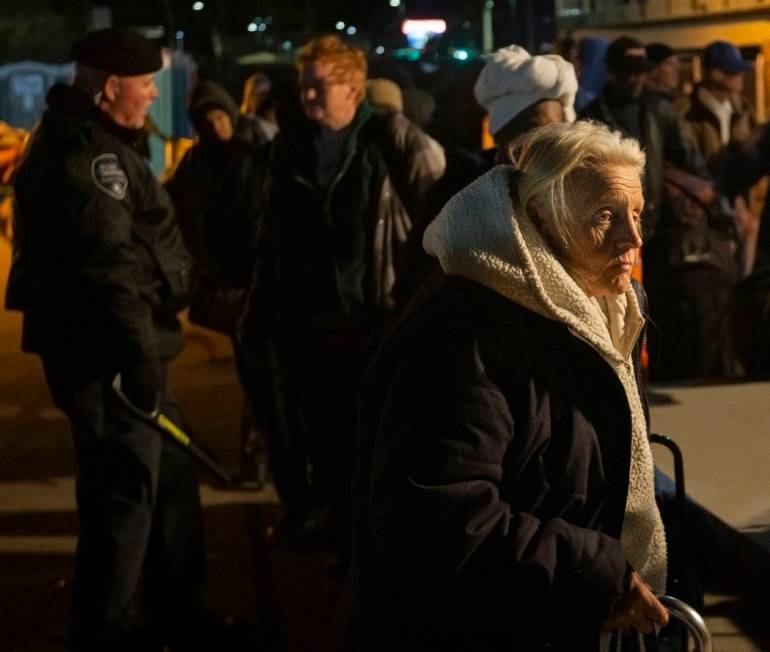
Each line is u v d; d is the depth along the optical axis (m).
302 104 4.95
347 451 4.73
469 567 2.03
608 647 2.25
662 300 6.38
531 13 24.06
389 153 4.61
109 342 3.82
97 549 3.97
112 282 3.76
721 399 5.70
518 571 2.02
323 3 33.75
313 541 5.18
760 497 4.41
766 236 6.33
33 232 3.82
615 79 6.04
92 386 3.90
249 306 5.04
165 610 4.27
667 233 6.32
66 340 3.86
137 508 3.96
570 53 6.85
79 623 4.03
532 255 2.10
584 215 2.13
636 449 2.19
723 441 5.04
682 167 6.27
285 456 5.16
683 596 2.47
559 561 2.04
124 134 3.91
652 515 2.24
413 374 2.08
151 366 3.85
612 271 2.16
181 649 4.26
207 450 4.14
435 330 2.09
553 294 2.10
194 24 29.92
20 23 28.39
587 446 2.10
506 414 2.05
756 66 6.66
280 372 4.99
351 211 4.60
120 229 3.78
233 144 5.90
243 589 4.82
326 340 4.70
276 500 5.85
